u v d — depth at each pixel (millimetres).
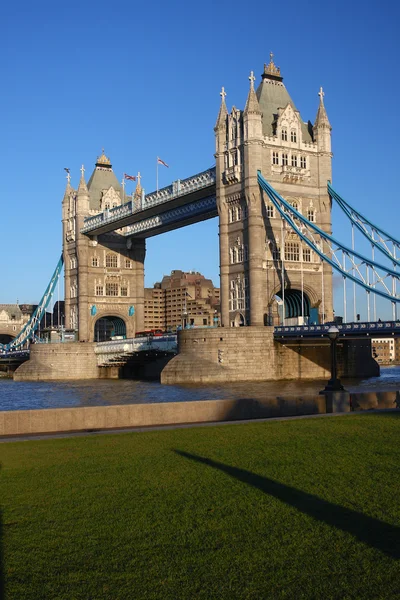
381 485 20172
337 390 43469
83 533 16453
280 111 111375
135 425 33500
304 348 102500
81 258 157875
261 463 23281
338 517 17297
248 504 18469
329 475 21484
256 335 99375
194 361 99062
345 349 106500
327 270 112750
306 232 110875
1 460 24484
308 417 34500
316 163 113875
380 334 84125
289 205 102625
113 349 131375
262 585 13555
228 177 110812
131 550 15359
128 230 158375
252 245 106750
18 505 18750
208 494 19516
